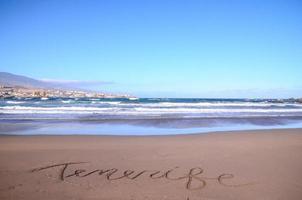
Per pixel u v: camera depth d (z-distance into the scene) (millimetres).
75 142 9391
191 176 5559
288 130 13281
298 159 7035
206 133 11930
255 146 8758
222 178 5449
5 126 14312
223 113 24391
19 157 7012
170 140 9938
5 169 5926
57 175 5547
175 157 7117
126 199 4398
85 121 17047
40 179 5297
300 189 4922
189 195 4594
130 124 15891
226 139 10258
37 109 24656
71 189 4793
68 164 6352
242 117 21078
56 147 8430
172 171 5875
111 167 6137
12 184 5000
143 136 10945
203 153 7613
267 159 6984
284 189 4910
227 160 6836
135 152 7707
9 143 9109
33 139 9984
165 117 20016
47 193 4594
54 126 14672
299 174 5746
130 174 5656
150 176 5543
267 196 4594
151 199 4410
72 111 23828
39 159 6801
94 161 6645
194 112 24672
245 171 5918
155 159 6887
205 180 5332
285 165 6430
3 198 4355
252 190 4844
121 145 8836
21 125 14836
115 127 14594
